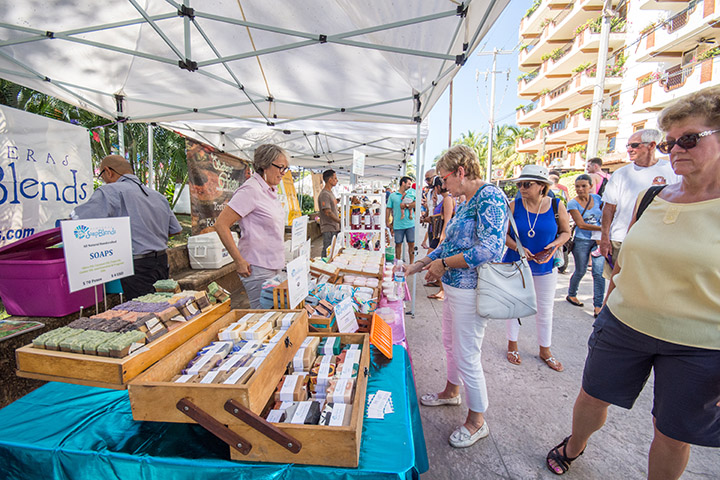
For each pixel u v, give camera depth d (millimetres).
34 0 2211
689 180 1210
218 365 1160
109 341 1053
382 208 3990
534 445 2025
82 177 3348
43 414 1147
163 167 9031
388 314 2109
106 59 2998
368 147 7969
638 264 1320
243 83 3480
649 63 15484
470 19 2230
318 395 1172
